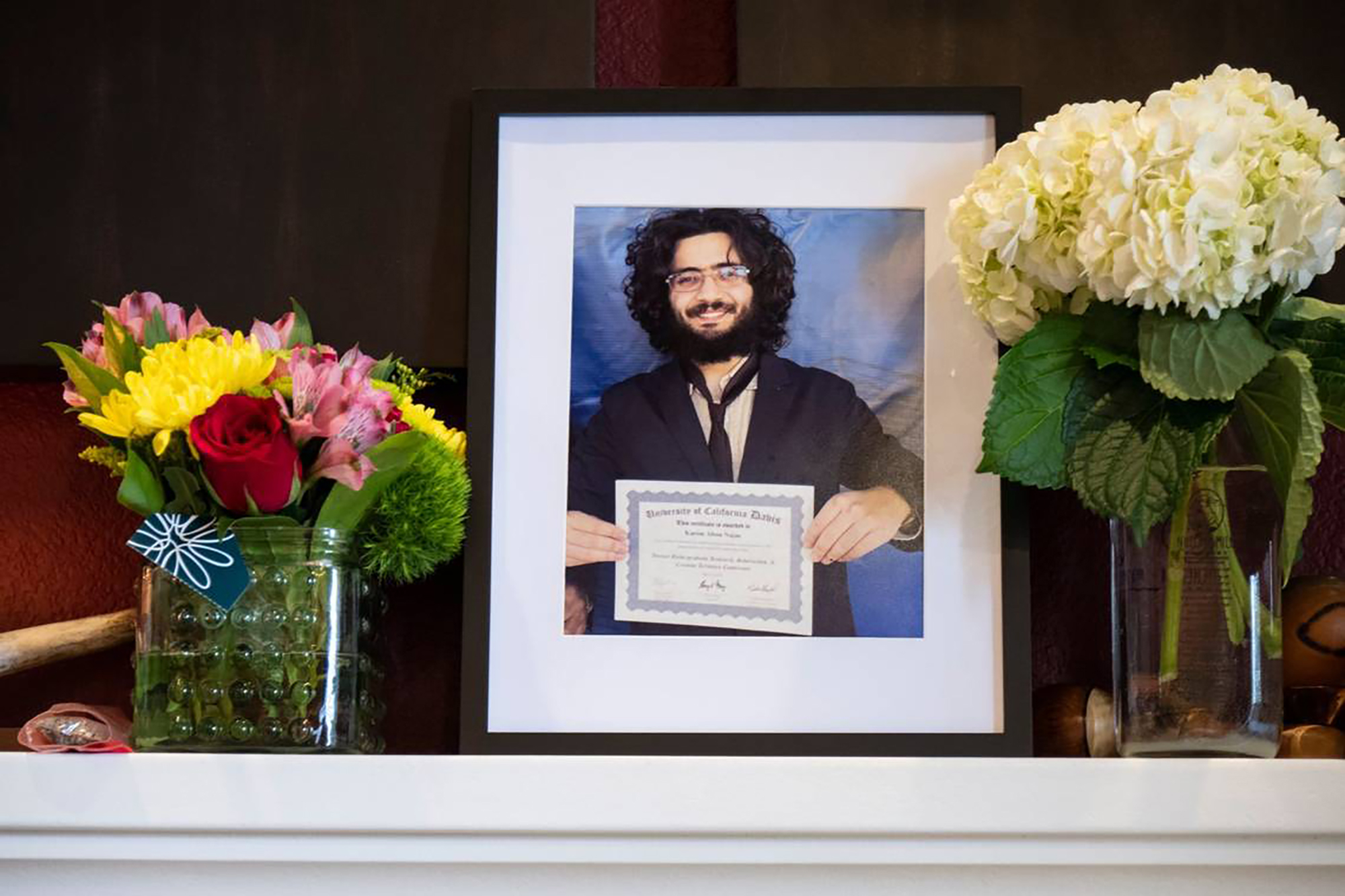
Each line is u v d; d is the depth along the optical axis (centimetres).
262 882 108
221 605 106
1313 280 126
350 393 106
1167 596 111
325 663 109
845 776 105
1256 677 110
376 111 128
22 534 133
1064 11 129
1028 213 108
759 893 108
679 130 123
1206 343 107
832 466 119
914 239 121
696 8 137
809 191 122
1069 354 111
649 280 121
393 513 112
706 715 116
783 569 118
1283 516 110
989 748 114
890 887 108
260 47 128
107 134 128
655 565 118
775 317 121
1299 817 105
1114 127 111
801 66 127
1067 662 131
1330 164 108
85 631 121
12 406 134
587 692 116
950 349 120
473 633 116
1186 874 108
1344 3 129
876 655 117
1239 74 112
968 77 128
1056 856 106
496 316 121
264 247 126
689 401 120
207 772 105
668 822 105
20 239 126
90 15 129
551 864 108
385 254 126
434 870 108
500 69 128
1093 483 109
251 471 104
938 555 118
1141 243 105
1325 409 112
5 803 105
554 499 119
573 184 122
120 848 106
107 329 112
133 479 108
